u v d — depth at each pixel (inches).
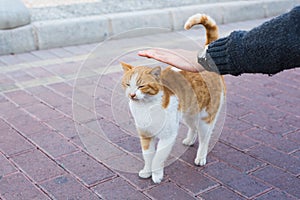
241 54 56.3
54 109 113.0
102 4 208.4
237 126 105.2
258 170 86.4
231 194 78.5
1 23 154.6
